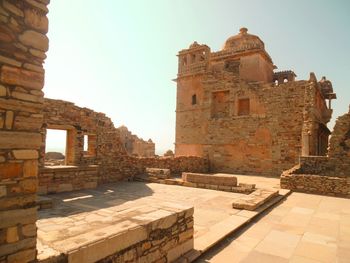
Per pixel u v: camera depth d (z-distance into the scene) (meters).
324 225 6.52
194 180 11.84
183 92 24.36
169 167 16.19
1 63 2.55
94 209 7.03
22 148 2.70
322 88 23.52
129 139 34.72
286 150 17.98
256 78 22.92
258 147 19.14
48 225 5.24
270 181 14.78
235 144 20.16
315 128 17.27
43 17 2.92
